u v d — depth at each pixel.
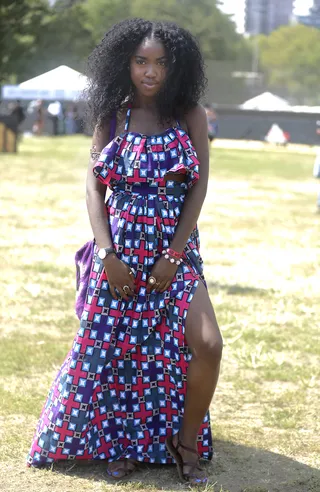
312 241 11.12
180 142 3.67
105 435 3.77
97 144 3.81
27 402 4.66
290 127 46.66
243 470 3.84
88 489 3.59
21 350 5.68
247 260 9.54
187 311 3.57
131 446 3.77
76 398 3.68
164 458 3.77
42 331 6.27
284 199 16.84
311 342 6.14
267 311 7.08
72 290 7.72
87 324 3.67
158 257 3.66
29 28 36.12
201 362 3.53
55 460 3.78
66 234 11.20
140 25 3.71
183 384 3.69
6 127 27.33
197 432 3.69
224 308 7.09
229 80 60.78
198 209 3.67
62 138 39.41
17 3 34.78
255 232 11.88
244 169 24.97
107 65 3.74
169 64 3.67
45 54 39.53
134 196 3.68
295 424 4.43
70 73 25.02
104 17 58.94
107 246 3.63
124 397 3.77
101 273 3.66
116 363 3.76
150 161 3.64
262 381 5.23
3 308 6.95
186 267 3.66
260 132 47.41
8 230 11.38
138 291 3.66
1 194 15.88
